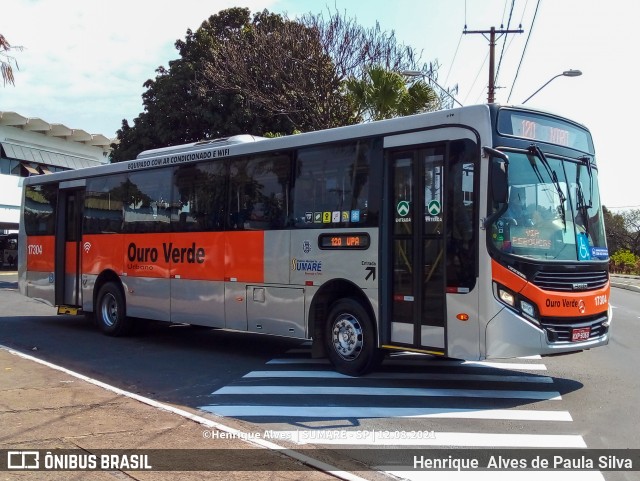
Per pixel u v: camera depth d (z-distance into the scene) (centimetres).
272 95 2328
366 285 852
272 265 979
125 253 1266
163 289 1175
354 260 867
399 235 829
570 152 842
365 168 862
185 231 1133
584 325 770
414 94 1948
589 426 654
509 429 643
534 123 801
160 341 1252
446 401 757
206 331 1397
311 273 921
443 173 786
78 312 1395
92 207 1361
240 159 1047
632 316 1831
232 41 2503
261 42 2325
